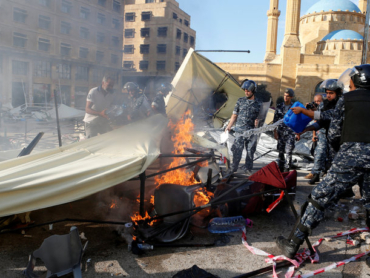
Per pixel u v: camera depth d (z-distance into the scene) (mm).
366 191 2760
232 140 5469
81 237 3172
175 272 2578
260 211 4004
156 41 57844
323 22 52281
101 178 2637
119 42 51188
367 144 2477
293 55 46188
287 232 3490
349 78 2834
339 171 2551
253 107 5383
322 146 5422
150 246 2949
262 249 3057
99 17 46281
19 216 3361
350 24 51688
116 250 2943
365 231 3473
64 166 2717
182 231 3143
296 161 7328
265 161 7906
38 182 2416
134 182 4871
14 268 2568
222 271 2611
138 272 2566
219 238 3262
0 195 2352
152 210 3826
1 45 34844
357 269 2689
